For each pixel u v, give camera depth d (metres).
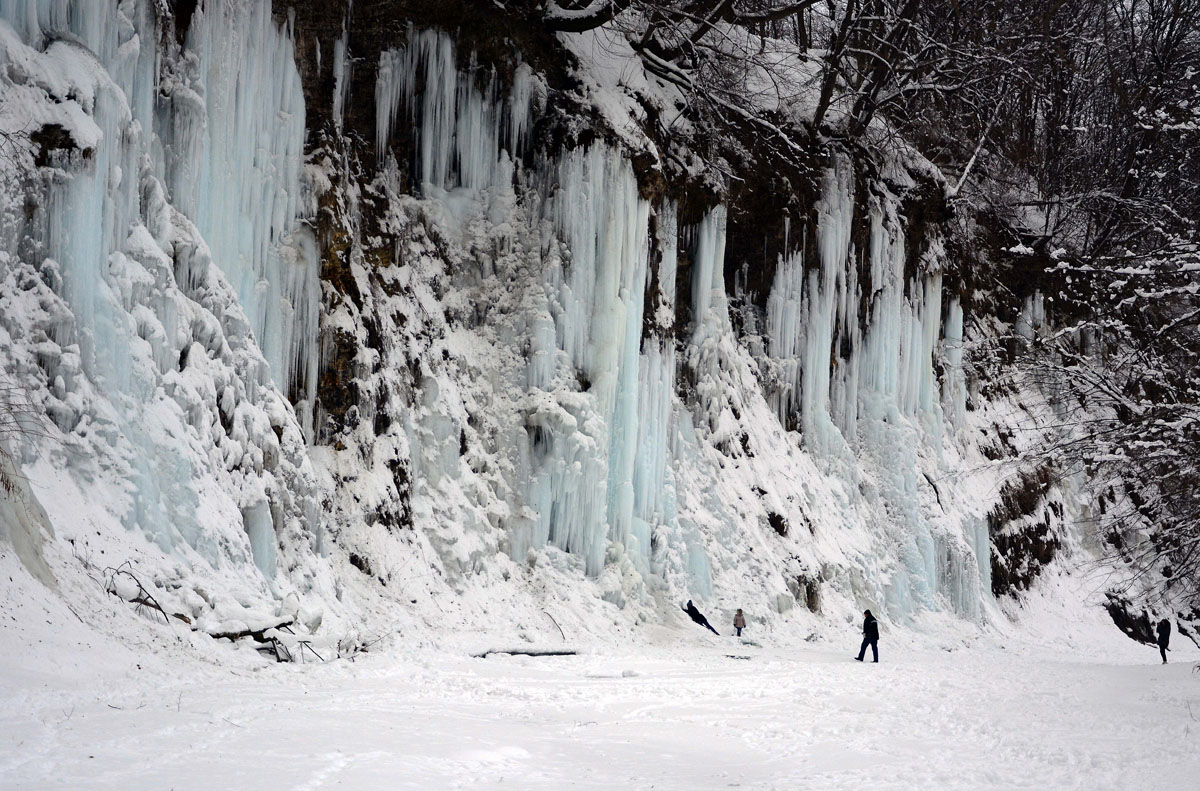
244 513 20.72
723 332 35.00
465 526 27.25
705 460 33.59
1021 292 48.06
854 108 39.81
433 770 9.59
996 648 37.81
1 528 13.62
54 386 16.77
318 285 25.70
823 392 38.25
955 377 44.06
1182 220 37.59
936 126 46.03
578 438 28.70
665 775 10.57
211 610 17.16
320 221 25.92
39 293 16.91
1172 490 23.48
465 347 29.08
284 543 21.95
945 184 43.53
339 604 22.45
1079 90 51.19
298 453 22.97
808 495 36.66
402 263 28.42
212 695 12.74
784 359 37.38
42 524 14.93
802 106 38.66
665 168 32.81
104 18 19.50
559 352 29.31
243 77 23.97
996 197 48.12
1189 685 21.19
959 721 15.20
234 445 20.77
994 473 44.09
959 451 43.66
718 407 34.38
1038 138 51.91
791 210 37.12
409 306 28.09
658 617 29.80
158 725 10.44
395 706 13.66
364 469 25.75
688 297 34.66
